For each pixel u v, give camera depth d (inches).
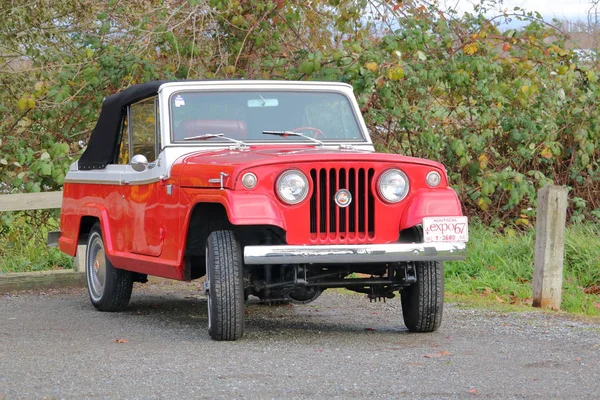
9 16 715.4
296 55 695.7
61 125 698.8
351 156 357.7
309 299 398.3
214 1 652.1
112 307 471.8
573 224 695.1
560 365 318.7
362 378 295.6
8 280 556.4
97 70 657.6
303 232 353.4
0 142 636.7
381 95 646.5
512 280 554.9
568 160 730.2
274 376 298.2
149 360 326.3
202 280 611.2
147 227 420.5
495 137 724.7
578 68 698.2
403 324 427.5
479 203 670.5
